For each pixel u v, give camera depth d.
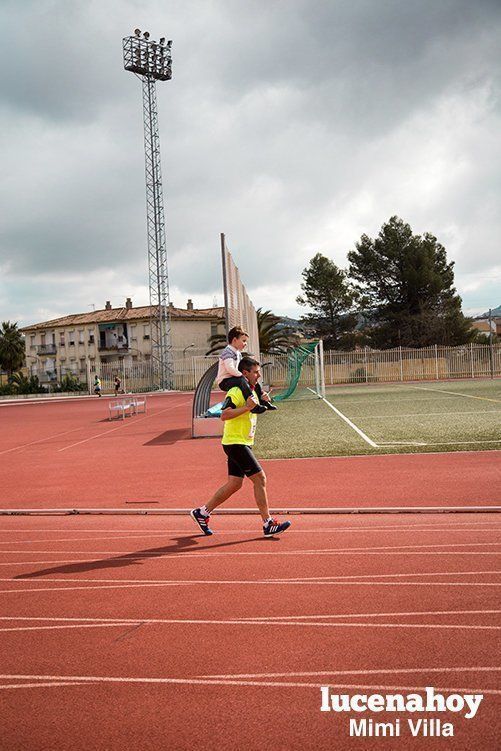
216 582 5.50
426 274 68.38
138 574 5.86
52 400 56.25
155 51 60.06
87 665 4.02
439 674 3.69
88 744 3.19
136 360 82.69
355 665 3.84
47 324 92.06
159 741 3.18
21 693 3.72
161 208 61.66
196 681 3.74
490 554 5.96
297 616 4.63
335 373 57.31
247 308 32.34
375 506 8.40
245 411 7.05
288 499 9.12
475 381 49.38
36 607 5.10
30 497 10.33
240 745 3.12
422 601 4.80
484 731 3.15
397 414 22.09
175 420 26.55
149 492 10.23
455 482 9.73
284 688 3.62
